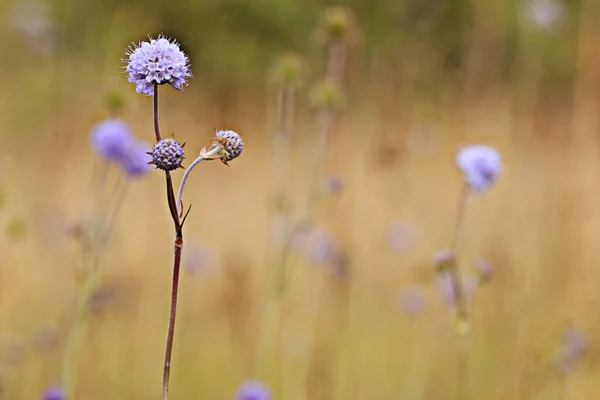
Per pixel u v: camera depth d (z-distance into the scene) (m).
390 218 9.41
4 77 13.12
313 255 7.52
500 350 7.21
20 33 11.95
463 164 4.46
